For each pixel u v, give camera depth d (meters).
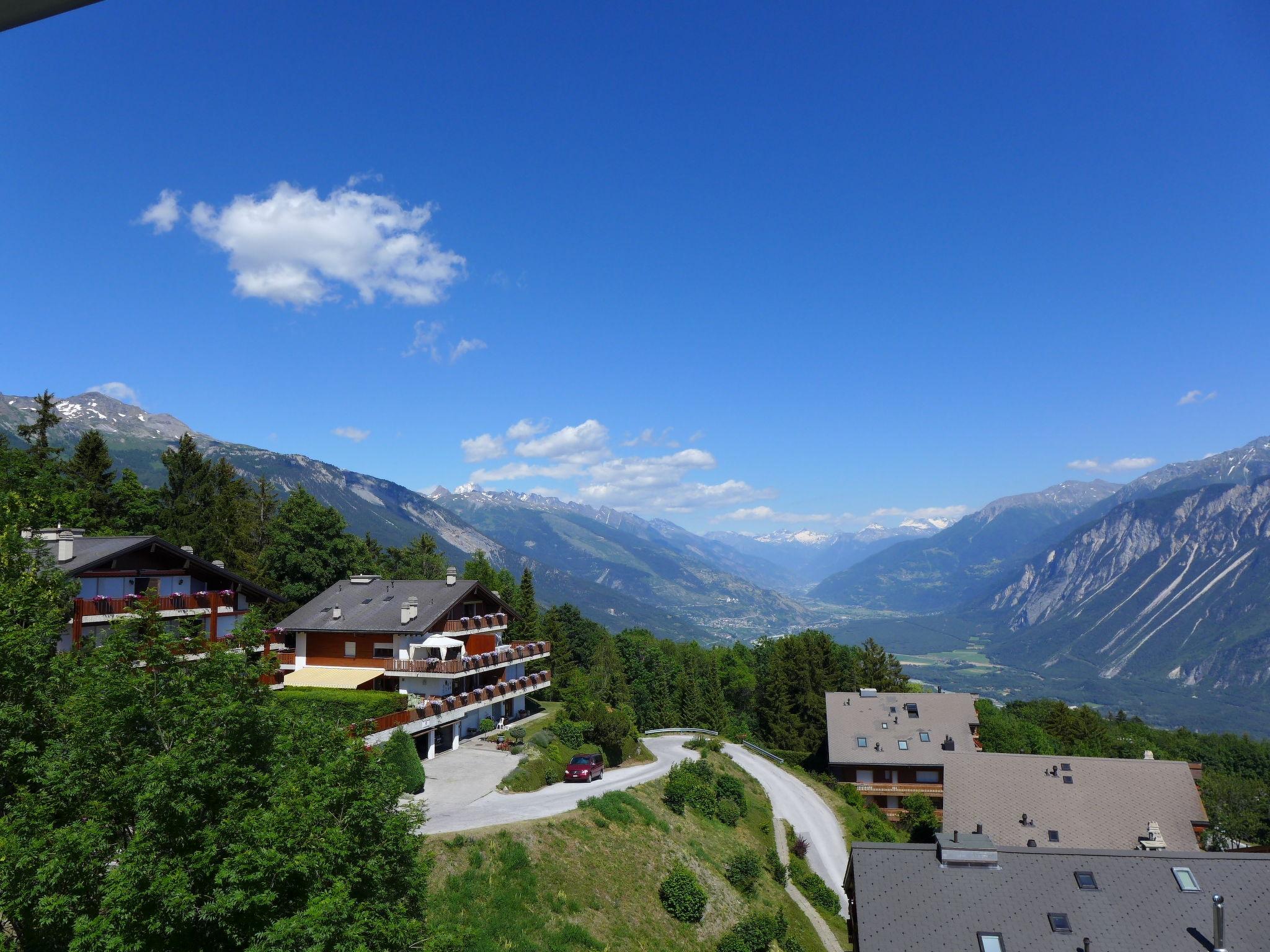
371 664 58.59
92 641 22.98
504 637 87.25
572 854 38.56
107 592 47.75
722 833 53.25
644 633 170.62
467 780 47.78
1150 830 60.50
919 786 83.25
